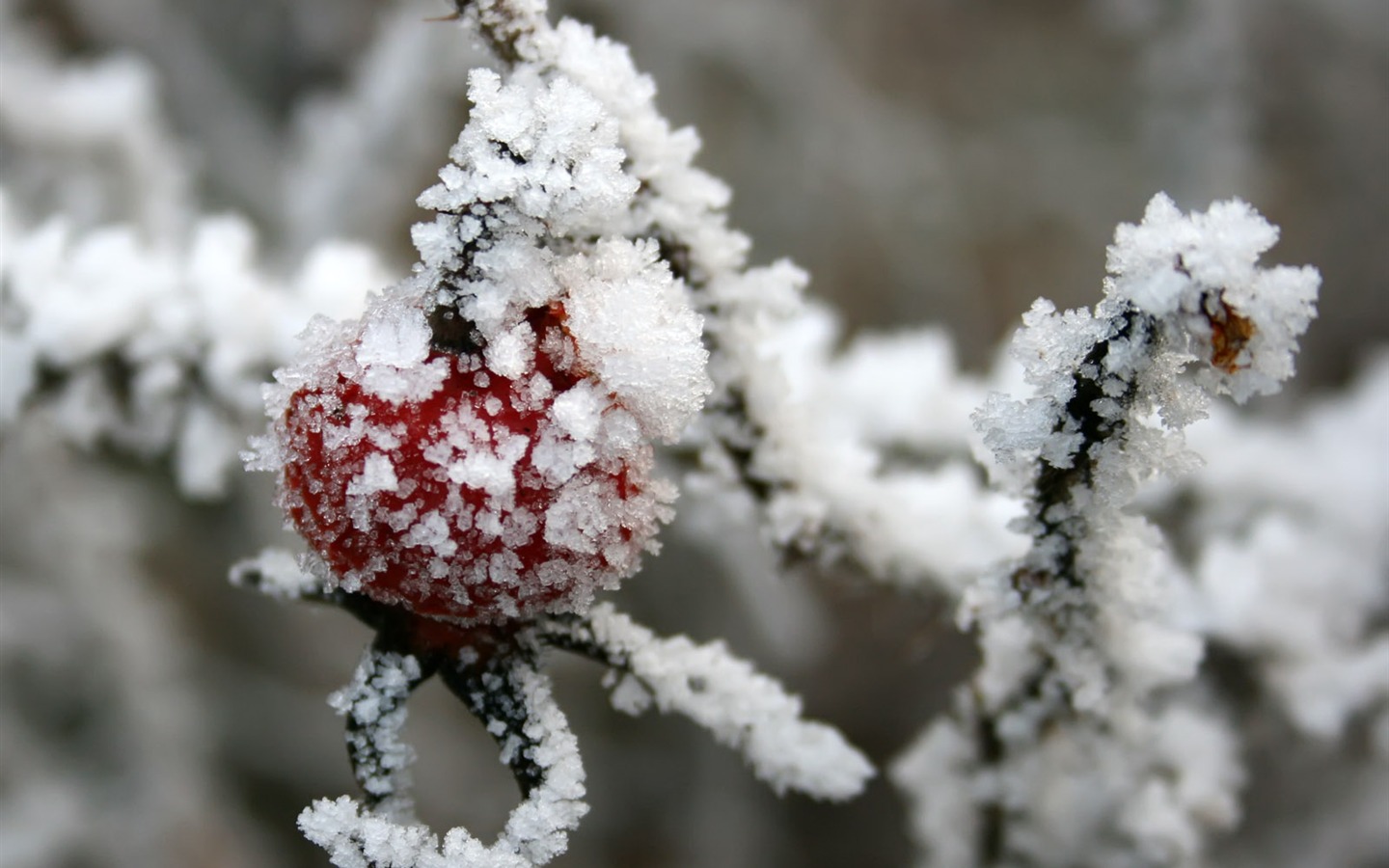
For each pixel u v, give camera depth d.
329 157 0.29
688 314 0.13
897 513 0.16
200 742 0.35
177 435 0.18
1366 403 0.26
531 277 0.13
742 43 0.39
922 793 0.17
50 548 0.32
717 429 0.16
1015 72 0.46
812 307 0.24
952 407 0.23
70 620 0.33
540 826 0.13
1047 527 0.15
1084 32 0.46
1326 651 0.19
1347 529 0.22
